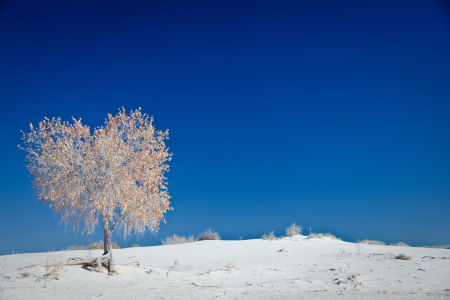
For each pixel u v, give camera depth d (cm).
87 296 861
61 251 2336
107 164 1356
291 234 3222
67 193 1248
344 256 1702
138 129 1419
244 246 2497
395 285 884
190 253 2084
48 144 1280
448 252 1875
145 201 1359
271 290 894
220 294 853
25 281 1090
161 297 825
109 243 1330
